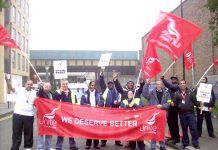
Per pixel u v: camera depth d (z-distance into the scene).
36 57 63.31
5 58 45.41
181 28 10.97
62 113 10.05
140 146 10.40
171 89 11.04
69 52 63.19
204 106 12.72
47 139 10.16
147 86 11.05
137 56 62.78
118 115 10.10
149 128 10.06
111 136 10.07
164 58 41.22
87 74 63.62
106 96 11.84
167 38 10.96
